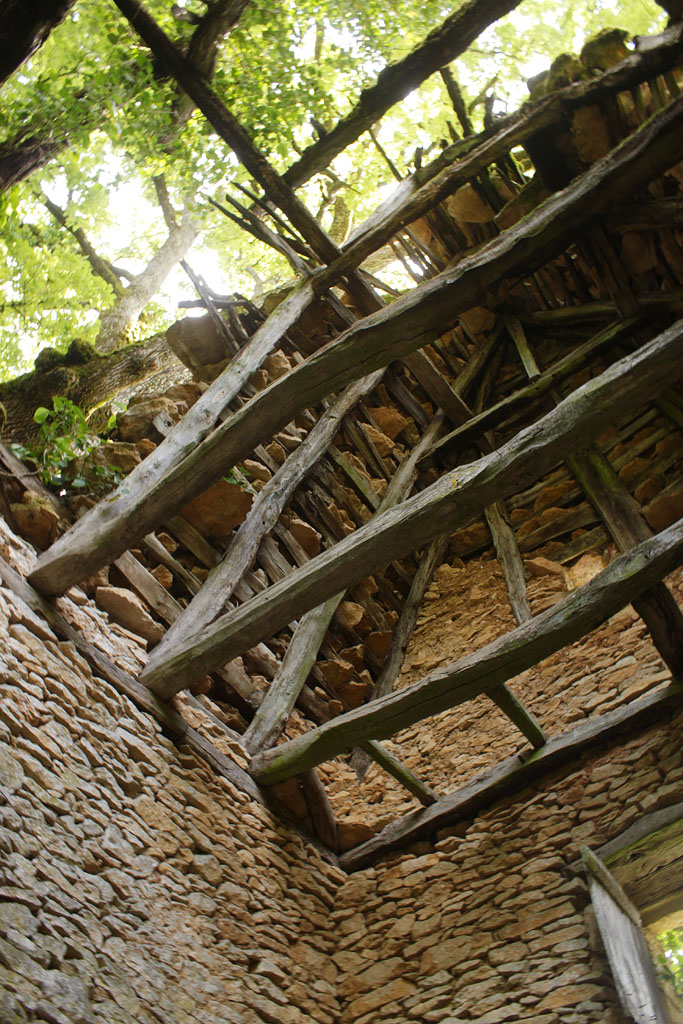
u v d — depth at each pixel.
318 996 5.14
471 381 9.20
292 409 5.29
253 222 8.63
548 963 4.72
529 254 5.98
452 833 5.79
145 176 8.80
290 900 5.50
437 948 5.20
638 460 7.80
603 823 5.16
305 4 8.46
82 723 4.83
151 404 7.48
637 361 4.61
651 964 4.47
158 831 4.91
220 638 5.36
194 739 5.57
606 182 6.20
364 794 6.50
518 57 9.89
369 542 4.96
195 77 7.15
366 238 8.09
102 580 5.81
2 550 5.09
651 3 9.64
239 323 8.84
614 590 4.99
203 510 6.68
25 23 4.81
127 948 4.25
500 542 8.16
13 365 11.55
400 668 7.48
